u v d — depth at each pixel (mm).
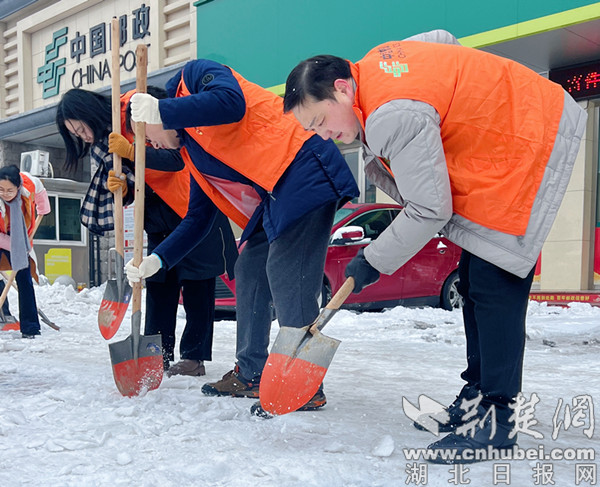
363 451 2211
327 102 2148
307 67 2168
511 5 9305
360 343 5758
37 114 17281
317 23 11430
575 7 8727
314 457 2131
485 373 2162
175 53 14945
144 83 3092
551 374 3924
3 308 6750
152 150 3520
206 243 3709
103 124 3445
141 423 2561
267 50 12234
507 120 2078
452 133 2088
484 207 2053
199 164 3008
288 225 2752
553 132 2092
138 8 15562
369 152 2277
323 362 2301
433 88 2045
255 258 3123
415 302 8836
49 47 17984
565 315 8633
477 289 2146
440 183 2008
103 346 5469
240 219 3199
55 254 15320
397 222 2125
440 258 9008
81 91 3459
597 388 3418
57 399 3096
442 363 4484
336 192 2795
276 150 2791
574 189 10438
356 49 10945
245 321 3146
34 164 16062
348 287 2303
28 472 2008
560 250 10570
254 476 1954
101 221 3770
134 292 3098
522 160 2053
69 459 2137
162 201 3842
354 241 8188
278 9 12023
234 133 2826
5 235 5984
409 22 10305
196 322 3816
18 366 4207
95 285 15875
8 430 2504
